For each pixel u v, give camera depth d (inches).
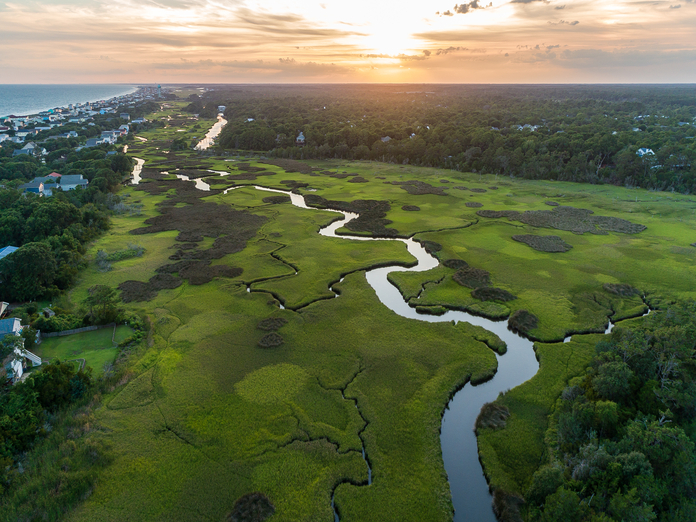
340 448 1497.3
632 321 2314.2
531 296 2578.7
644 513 1097.4
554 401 1738.4
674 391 1496.1
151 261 3068.4
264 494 1320.1
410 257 3147.1
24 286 2397.9
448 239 3533.5
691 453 1282.0
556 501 1189.1
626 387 1573.6
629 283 2733.8
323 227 3900.1
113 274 2851.9
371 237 3636.8
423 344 2101.4
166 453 1459.2
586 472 1284.4
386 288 2741.1
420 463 1441.9
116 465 1408.7
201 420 1605.6
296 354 2012.8
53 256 2623.0
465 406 1742.1
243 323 2274.9
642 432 1348.4
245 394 1744.6
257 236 3587.6
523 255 3198.8
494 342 2119.8
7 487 1307.8
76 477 1326.3
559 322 2298.2
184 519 1238.9
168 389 1765.5
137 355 1999.3
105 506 1270.9
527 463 1456.7
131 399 1707.7
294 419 1620.3
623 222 3885.3
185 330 2202.3
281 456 1456.7
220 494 1318.9
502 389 1845.5
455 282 2778.1
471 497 1364.4
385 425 1599.4
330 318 2325.3
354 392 1768.0
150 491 1321.4
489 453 1496.1
